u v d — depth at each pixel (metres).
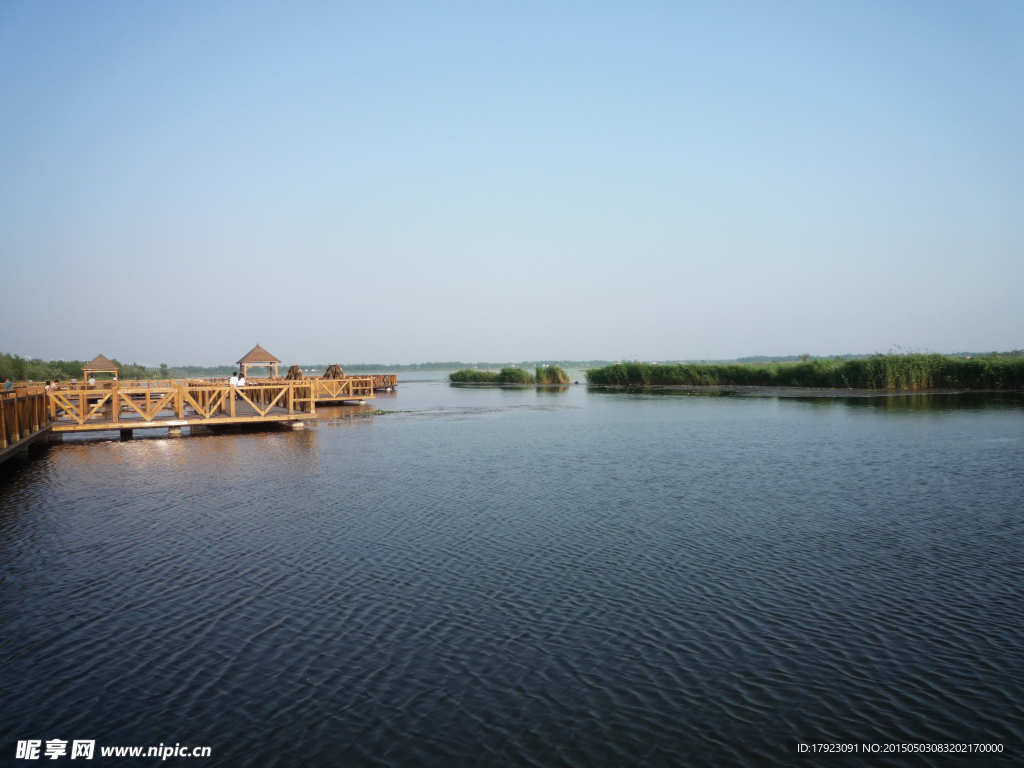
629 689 7.40
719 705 7.07
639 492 17.11
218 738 6.63
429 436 29.95
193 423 30.84
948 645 8.28
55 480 19.38
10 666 8.07
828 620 9.05
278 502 16.30
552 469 20.77
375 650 8.38
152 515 15.06
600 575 10.88
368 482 18.81
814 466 20.34
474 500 16.39
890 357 53.91
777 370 63.53
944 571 10.84
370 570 11.23
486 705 7.14
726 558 11.64
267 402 40.72
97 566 11.54
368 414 42.81
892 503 15.45
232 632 8.93
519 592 10.19
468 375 107.25
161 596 10.19
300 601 9.94
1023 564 11.12
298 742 6.55
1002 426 28.61
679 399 52.84
